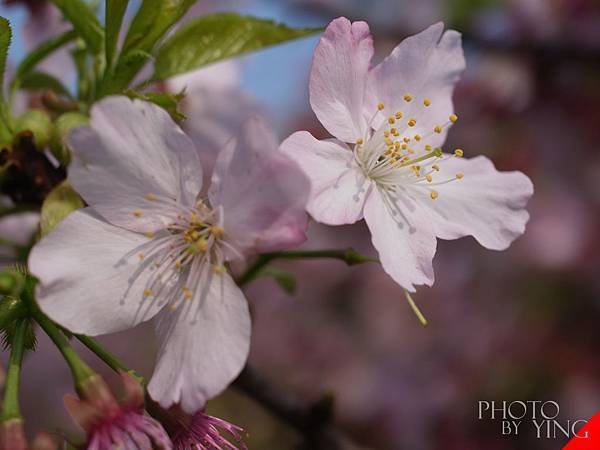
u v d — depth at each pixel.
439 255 0.28
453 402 0.26
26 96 0.15
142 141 0.11
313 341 0.30
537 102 0.27
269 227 0.11
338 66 0.12
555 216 0.26
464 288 0.27
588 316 0.26
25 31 0.17
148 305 0.11
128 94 0.12
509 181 0.14
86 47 0.14
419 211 0.13
